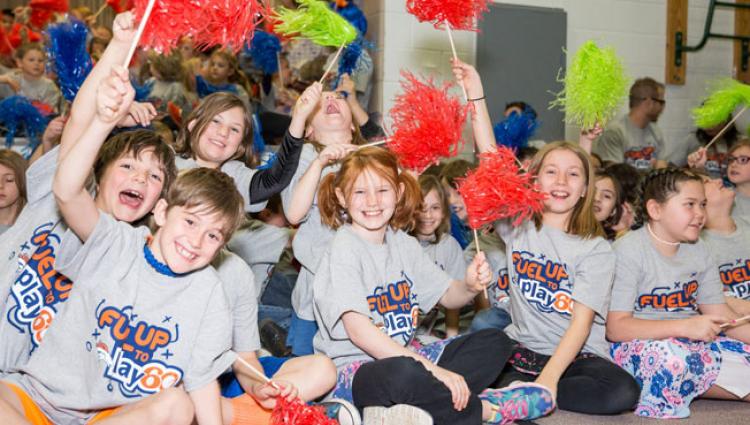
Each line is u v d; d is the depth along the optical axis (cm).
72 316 177
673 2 572
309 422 185
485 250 311
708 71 591
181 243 178
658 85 496
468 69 254
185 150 258
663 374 238
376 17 493
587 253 248
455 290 236
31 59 415
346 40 240
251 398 206
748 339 263
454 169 325
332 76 379
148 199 199
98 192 200
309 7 238
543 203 254
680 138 586
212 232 180
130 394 177
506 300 288
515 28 522
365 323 217
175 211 180
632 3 562
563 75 536
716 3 581
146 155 199
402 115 234
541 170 256
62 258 179
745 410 246
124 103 155
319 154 246
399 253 238
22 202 278
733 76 597
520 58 524
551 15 531
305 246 256
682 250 264
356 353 225
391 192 229
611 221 321
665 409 237
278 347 267
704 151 344
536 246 256
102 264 179
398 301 230
